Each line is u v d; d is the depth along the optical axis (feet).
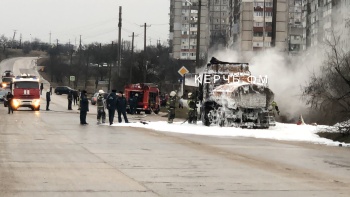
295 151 60.90
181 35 479.41
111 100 98.84
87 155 53.11
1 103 230.07
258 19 325.62
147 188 35.76
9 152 54.34
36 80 167.32
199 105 114.01
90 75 508.94
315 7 273.13
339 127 79.82
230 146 64.69
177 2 481.05
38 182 37.11
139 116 154.40
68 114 144.36
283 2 320.29
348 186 37.99
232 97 91.81
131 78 249.14
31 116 130.00
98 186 36.06
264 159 53.06
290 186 37.63
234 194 34.17
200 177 40.98
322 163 50.96
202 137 76.13
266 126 91.66
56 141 66.59
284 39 320.70
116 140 69.10
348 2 143.23
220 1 445.78
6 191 33.53
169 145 64.23
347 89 93.91
